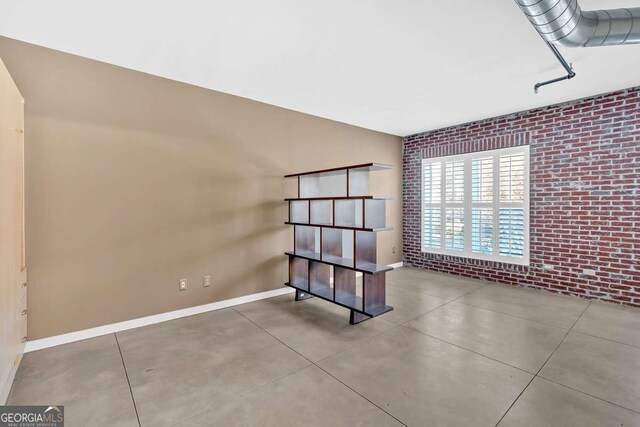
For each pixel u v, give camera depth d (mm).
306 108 4238
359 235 3191
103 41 2498
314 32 2373
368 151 5340
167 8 2070
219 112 3580
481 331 2938
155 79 3133
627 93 3533
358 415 1777
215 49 2629
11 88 1959
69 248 2689
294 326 3090
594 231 3799
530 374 2191
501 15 2158
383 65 2949
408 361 2385
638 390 1993
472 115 4578
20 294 2234
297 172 4336
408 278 4992
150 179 3109
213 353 2527
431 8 2080
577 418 1738
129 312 3000
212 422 1731
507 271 4578
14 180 2041
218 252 3584
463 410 1816
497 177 4684
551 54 2742
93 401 1913
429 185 5594
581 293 3916
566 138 3986
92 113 2789
